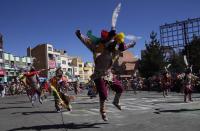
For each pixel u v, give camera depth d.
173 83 30.98
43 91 18.03
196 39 44.19
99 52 8.32
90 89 21.53
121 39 8.28
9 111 13.82
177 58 47.94
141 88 40.19
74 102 18.02
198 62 42.75
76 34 8.27
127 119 9.59
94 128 8.18
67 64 123.25
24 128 8.66
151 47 50.16
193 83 16.39
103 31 8.30
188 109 11.66
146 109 12.58
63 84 12.66
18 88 45.88
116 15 8.40
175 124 8.28
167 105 14.12
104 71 8.30
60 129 8.25
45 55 109.88
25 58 97.00
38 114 12.06
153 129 7.73
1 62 81.88
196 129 7.57
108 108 13.35
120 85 8.69
